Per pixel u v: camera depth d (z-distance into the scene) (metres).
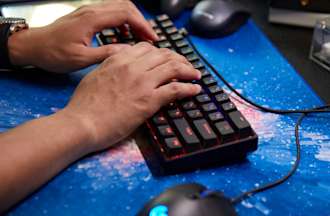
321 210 0.52
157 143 0.58
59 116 0.57
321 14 0.86
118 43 0.76
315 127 0.65
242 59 0.80
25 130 0.55
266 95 0.71
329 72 0.77
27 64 0.74
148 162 0.58
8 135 0.54
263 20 0.93
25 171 0.51
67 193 0.53
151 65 0.63
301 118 0.66
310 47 0.84
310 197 0.54
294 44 0.85
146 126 0.60
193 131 0.58
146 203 0.48
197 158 0.56
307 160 0.59
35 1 0.93
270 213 0.51
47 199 0.52
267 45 0.84
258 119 0.66
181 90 0.61
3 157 0.51
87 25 0.73
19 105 0.67
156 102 0.59
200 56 0.80
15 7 0.91
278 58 0.81
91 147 0.57
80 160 0.57
